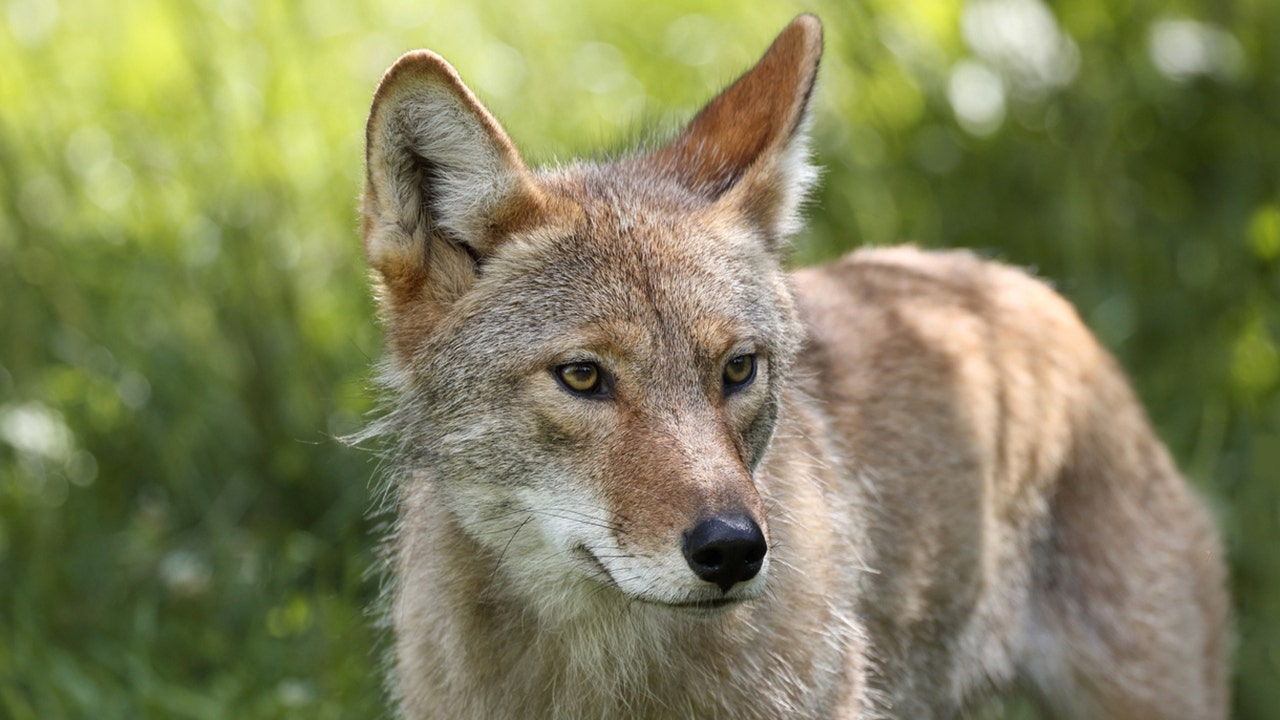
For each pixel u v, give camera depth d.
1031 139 13.52
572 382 7.34
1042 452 9.60
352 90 14.07
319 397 12.07
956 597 9.34
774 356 7.78
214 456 12.02
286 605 11.07
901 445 9.12
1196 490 11.23
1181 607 9.93
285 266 12.35
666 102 14.55
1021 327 9.85
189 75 13.47
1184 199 13.80
